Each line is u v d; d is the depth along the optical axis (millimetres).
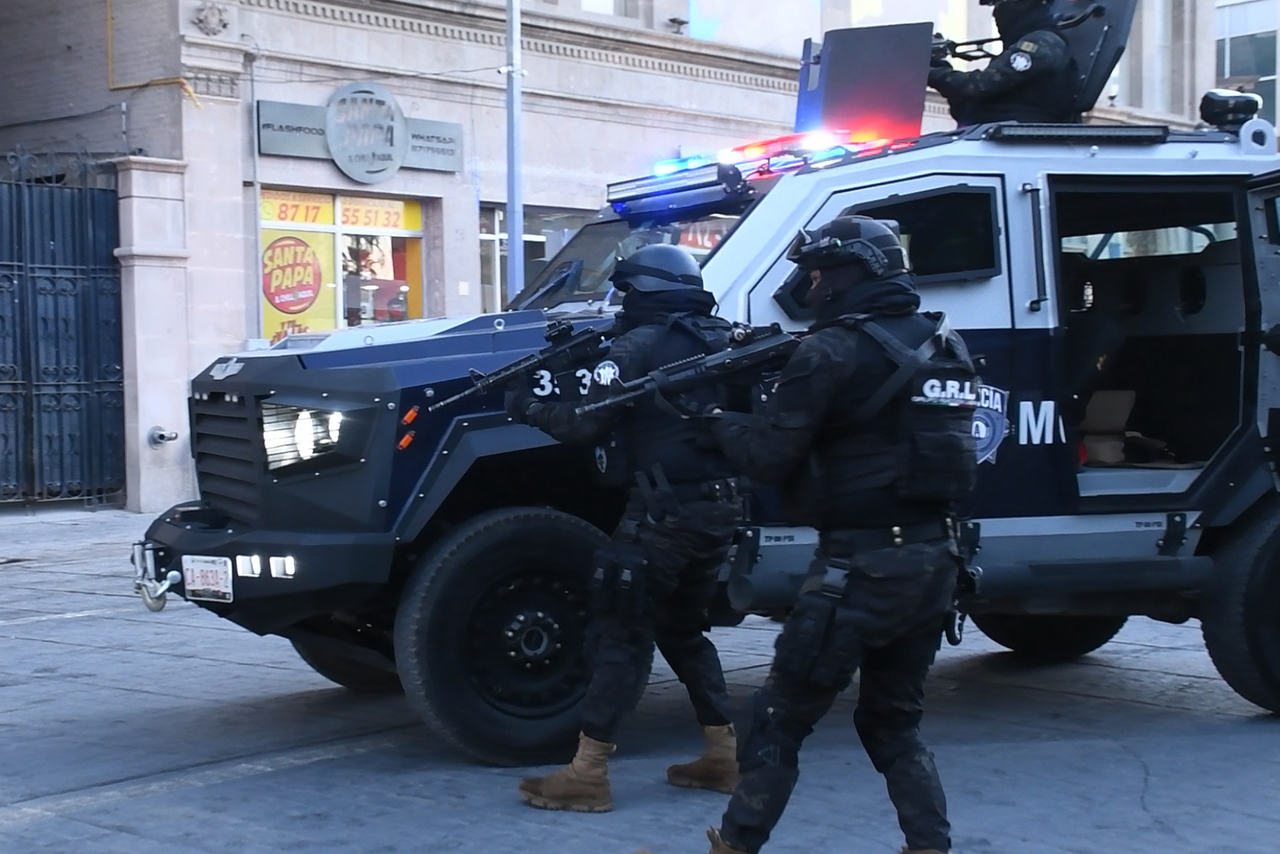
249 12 16344
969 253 5984
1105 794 5297
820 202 5895
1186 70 27375
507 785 5375
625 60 19812
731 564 5680
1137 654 8125
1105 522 6145
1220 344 6961
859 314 3943
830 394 3859
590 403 4852
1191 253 7059
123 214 15711
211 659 8008
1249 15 35281
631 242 6836
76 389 15656
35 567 12211
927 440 3865
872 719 4098
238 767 5688
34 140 17281
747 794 3959
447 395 5469
